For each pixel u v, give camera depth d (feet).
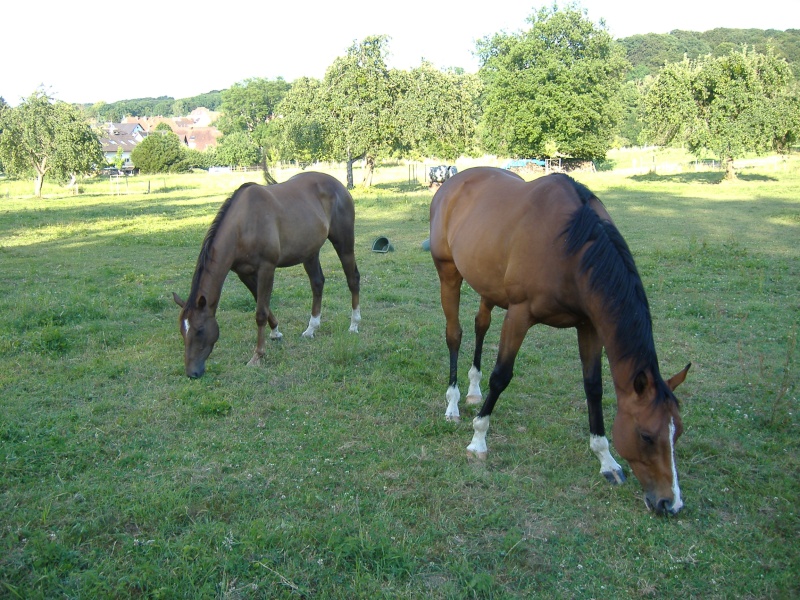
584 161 140.87
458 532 10.32
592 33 124.67
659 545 9.93
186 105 554.87
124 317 23.61
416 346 20.26
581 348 12.15
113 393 16.33
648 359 10.05
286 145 103.30
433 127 98.89
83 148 108.88
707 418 14.80
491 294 13.19
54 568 9.24
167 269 33.99
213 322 17.24
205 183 135.03
